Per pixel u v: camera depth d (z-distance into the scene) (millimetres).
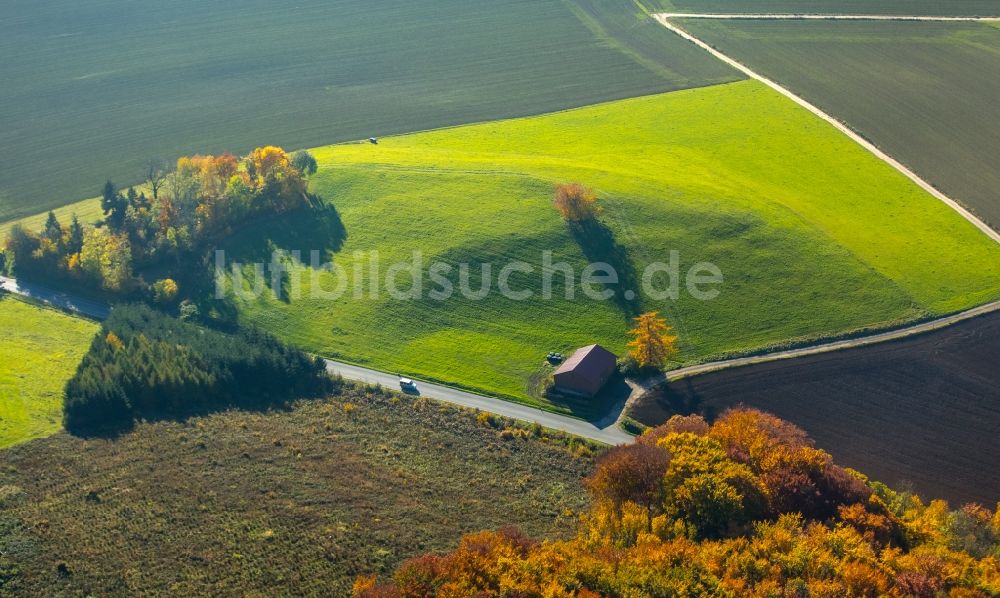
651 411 118125
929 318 133750
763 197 166625
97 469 96688
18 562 80188
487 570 73875
